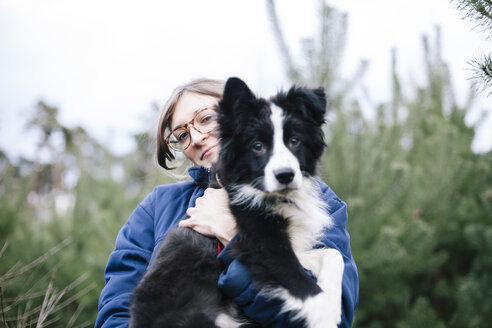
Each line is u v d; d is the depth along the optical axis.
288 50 5.09
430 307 5.68
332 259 2.25
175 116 2.91
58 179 12.63
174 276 2.17
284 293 2.02
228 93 2.47
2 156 6.32
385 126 5.38
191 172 2.70
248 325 2.16
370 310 5.47
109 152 7.11
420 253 5.26
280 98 2.53
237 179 2.44
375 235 5.29
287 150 2.39
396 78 5.69
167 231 2.38
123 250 2.40
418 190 5.70
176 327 2.07
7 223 5.89
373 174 5.07
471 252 6.18
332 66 5.02
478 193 5.96
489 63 1.74
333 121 5.16
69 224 6.16
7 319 3.67
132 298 2.17
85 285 5.42
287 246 2.21
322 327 1.96
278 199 2.40
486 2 1.73
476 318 4.93
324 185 2.73
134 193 6.74
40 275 5.40
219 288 2.09
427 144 6.04
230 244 2.16
